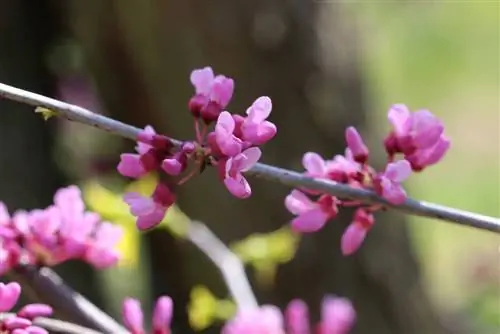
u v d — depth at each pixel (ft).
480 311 3.50
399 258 3.42
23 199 3.19
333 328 2.02
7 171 3.17
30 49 3.47
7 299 1.79
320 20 3.20
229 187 1.71
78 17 3.24
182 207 3.19
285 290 3.15
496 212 6.17
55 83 3.57
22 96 1.71
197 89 1.77
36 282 1.92
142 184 2.34
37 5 3.45
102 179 3.51
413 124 1.82
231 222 3.13
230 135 1.71
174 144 1.74
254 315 1.91
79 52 3.53
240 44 3.03
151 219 1.75
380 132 3.40
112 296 3.58
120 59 3.19
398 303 3.39
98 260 1.94
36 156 3.30
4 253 1.90
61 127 3.47
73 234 1.93
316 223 1.82
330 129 3.18
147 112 3.24
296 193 1.83
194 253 3.28
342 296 3.23
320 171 1.82
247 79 3.06
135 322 1.88
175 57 3.06
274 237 2.29
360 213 1.84
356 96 3.29
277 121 3.10
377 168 3.29
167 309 1.88
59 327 1.85
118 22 3.10
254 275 3.09
